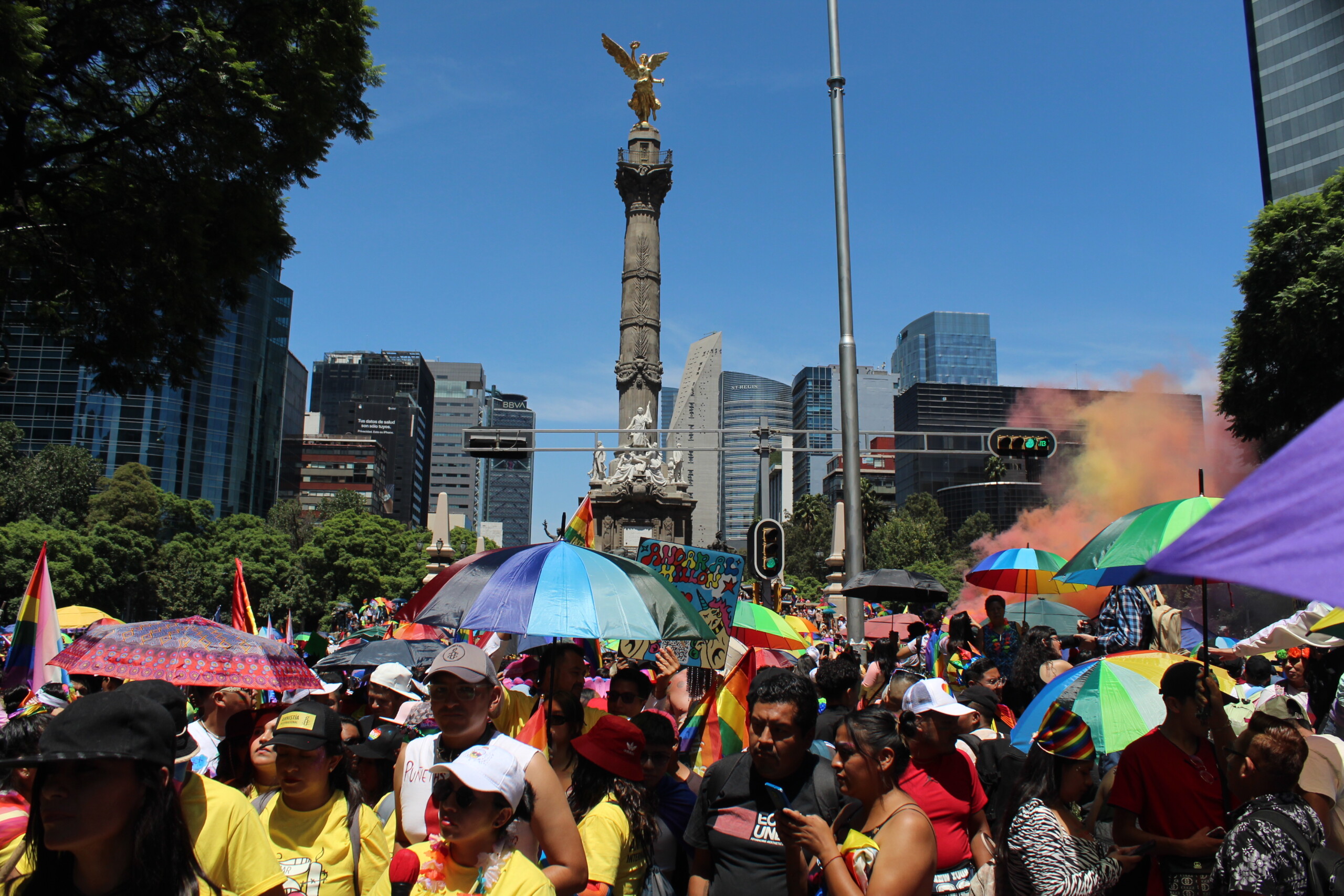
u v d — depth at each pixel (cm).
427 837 560
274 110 1617
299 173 1778
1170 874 552
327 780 548
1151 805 571
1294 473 291
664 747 583
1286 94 8450
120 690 346
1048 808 508
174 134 1619
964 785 620
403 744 781
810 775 536
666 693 920
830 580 3600
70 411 12850
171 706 416
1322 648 1126
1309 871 454
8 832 511
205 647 738
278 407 15575
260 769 594
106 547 7681
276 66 1667
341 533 10575
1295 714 664
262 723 622
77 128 1642
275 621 9425
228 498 13950
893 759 480
